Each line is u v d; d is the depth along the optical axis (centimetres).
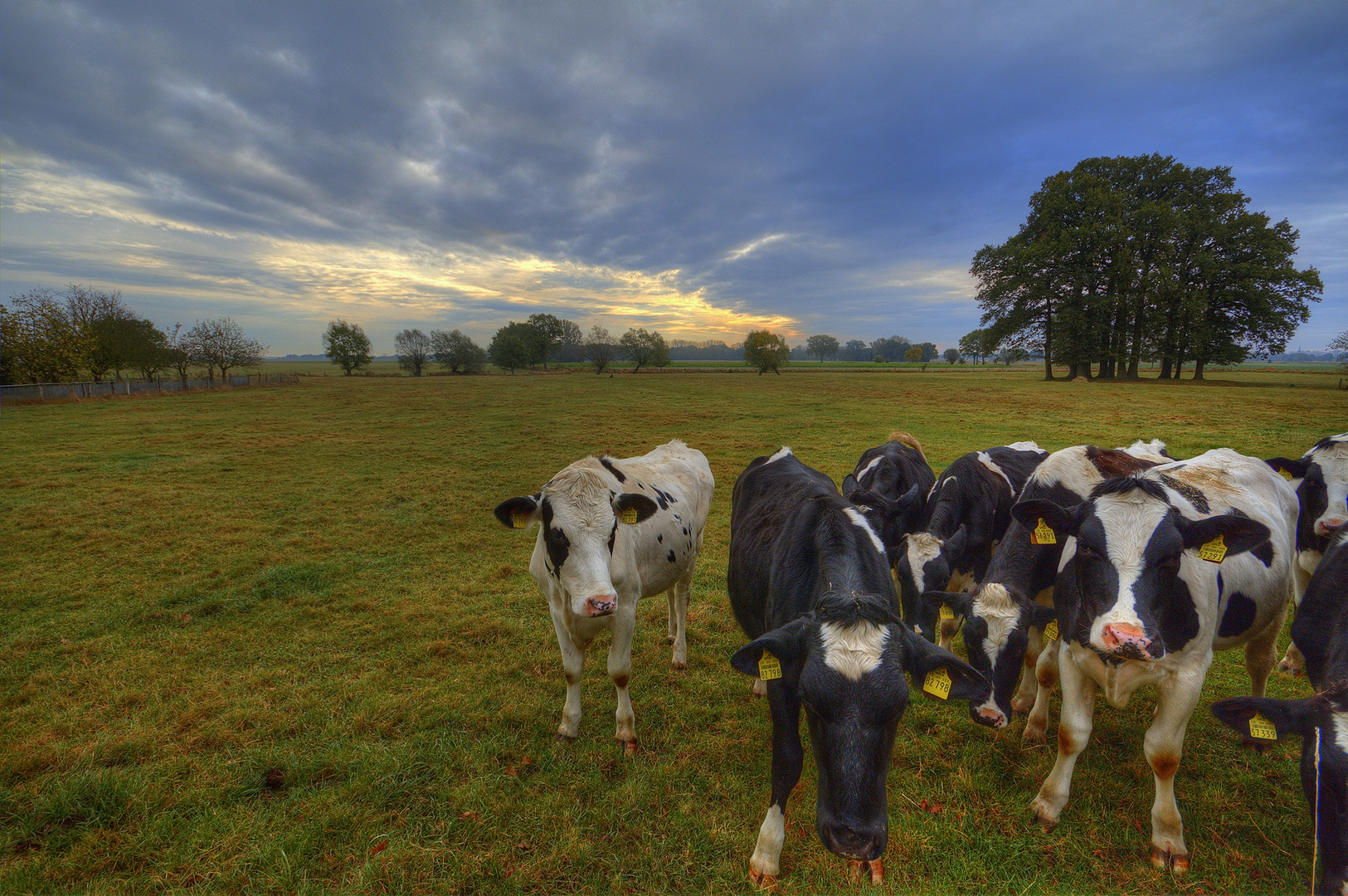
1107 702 445
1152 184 4559
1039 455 588
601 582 335
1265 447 1455
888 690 228
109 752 378
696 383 5188
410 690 460
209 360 5012
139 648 529
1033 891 288
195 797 340
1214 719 421
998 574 381
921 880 294
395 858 299
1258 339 4191
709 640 550
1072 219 4612
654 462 511
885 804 229
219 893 283
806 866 299
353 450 1598
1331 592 304
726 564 753
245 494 1098
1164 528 285
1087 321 4416
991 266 5075
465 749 384
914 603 410
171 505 1019
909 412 2403
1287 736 239
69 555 771
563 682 474
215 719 417
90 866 294
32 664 500
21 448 1574
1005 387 3916
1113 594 280
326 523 935
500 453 1555
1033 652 420
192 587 665
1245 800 344
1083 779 361
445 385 5097
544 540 366
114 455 1486
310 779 358
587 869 301
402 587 678
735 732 410
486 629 566
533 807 336
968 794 352
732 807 339
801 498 362
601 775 364
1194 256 4191
